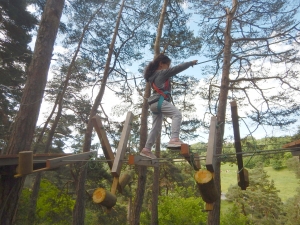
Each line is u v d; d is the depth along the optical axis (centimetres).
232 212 2253
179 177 2470
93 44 1467
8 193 629
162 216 2017
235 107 399
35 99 700
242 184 461
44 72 727
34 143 1616
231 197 2911
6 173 629
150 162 433
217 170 1074
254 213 2770
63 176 1961
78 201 1294
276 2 1129
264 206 2753
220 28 1254
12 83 1329
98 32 1452
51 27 753
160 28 1364
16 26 1323
